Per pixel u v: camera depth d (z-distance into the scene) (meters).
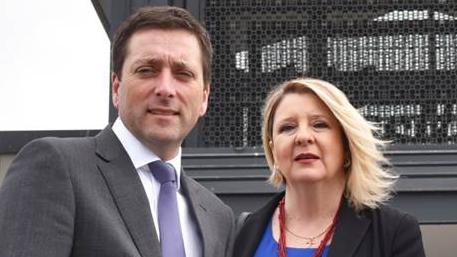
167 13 2.59
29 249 2.24
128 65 2.57
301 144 2.62
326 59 4.07
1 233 2.28
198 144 3.98
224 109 4.04
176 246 2.53
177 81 2.57
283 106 2.70
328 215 2.69
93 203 2.39
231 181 3.74
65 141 2.50
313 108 2.65
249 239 2.77
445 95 3.98
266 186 3.70
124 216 2.44
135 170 2.57
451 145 3.80
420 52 4.02
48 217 2.29
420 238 2.59
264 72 4.07
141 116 2.55
